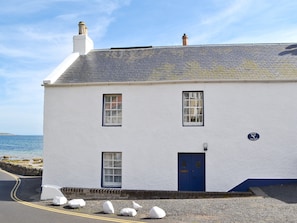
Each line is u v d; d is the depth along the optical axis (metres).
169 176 14.50
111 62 17.33
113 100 15.39
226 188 14.15
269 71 15.05
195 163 14.60
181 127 14.61
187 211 10.06
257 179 14.09
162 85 14.89
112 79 15.45
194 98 14.89
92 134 15.15
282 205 10.29
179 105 14.72
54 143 15.34
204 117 14.54
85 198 13.90
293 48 17.23
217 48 17.94
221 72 15.23
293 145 14.10
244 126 14.34
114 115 15.32
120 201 12.52
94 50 19.12
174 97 14.78
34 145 95.06
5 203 12.43
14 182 19.20
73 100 15.42
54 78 15.60
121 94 15.23
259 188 13.52
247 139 14.27
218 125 14.44
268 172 14.08
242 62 16.09
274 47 17.59
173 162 14.52
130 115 14.98
